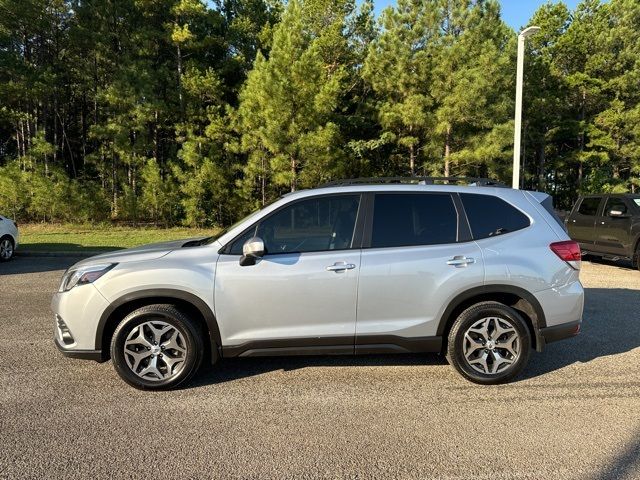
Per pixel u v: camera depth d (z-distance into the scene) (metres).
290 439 3.33
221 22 21.03
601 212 11.81
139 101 19.52
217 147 20.06
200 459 3.07
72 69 23.20
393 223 4.30
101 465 3.00
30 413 3.71
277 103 16.08
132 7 20.88
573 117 30.42
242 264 4.05
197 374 4.54
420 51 17.77
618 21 28.30
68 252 13.45
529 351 4.25
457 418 3.64
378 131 20.73
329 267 4.09
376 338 4.16
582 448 3.21
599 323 6.28
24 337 5.65
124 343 4.06
